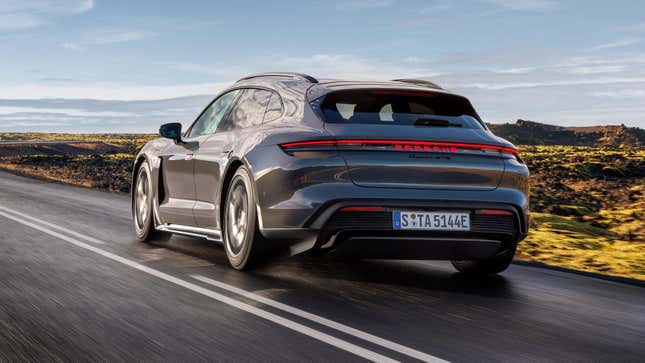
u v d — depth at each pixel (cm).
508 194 525
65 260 618
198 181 637
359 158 495
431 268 629
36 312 427
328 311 442
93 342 364
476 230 517
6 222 912
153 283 520
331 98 534
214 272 568
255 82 629
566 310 474
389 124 516
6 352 346
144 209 751
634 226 1561
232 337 375
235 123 620
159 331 386
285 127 530
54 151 15988
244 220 558
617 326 434
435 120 530
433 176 504
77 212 1068
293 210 499
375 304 468
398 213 498
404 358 343
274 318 418
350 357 342
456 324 420
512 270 634
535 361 348
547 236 994
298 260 634
